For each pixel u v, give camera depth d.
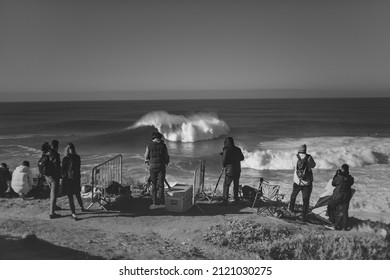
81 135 43.53
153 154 9.20
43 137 42.16
